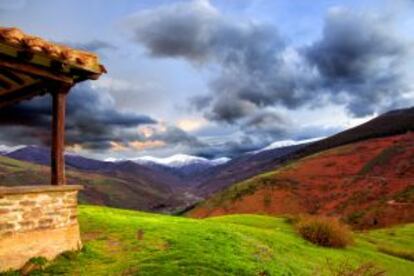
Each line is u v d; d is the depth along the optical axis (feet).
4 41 31.71
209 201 381.81
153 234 52.01
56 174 37.83
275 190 351.67
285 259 51.34
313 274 48.65
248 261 43.68
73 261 37.81
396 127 487.61
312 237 74.49
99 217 64.80
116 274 35.47
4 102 43.57
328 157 417.69
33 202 35.86
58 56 34.88
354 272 48.93
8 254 33.73
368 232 135.33
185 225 60.90
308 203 330.34
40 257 36.01
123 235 51.42
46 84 38.60
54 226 37.63
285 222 95.14
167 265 37.93
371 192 311.06
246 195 349.82
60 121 37.63
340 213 296.71
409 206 260.83
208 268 38.27
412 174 318.45
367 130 558.97
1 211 33.50
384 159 373.20
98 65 37.93
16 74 37.42
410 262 79.92
